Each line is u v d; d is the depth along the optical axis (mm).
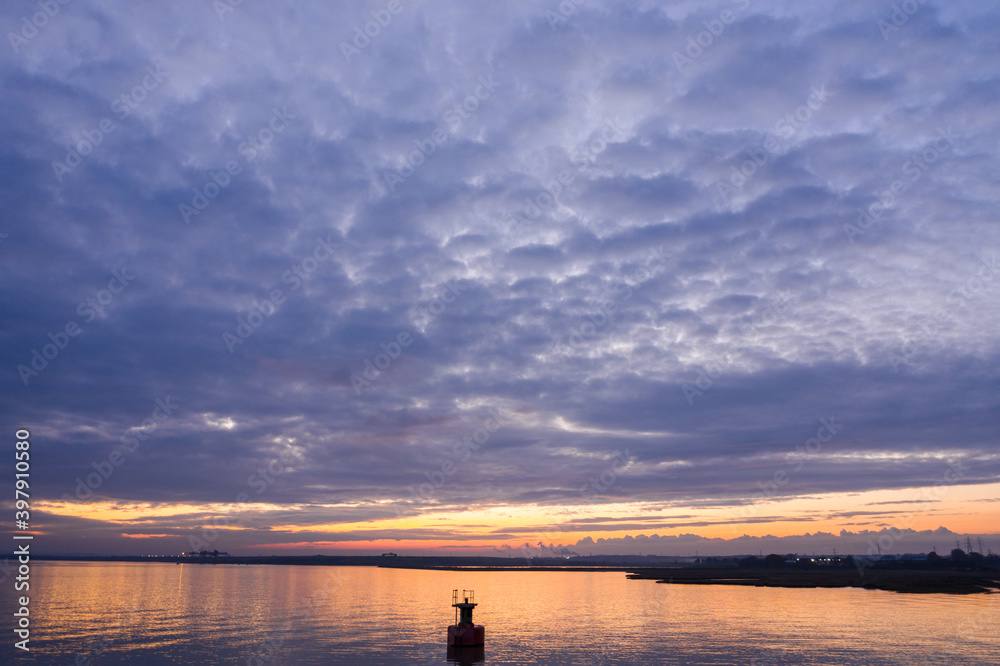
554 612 89875
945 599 101500
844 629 66875
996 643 57281
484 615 85875
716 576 189125
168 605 99188
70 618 80125
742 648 55406
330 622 75562
